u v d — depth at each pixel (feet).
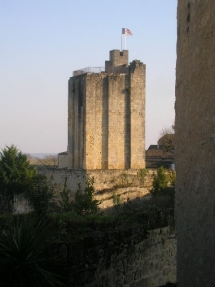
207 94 37.29
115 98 210.38
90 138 207.31
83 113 209.26
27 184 189.26
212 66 36.24
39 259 48.32
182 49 45.06
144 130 214.48
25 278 46.83
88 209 156.25
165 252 67.05
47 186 186.80
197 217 39.45
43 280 47.16
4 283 46.52
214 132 35.68
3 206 182.70
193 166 40.81
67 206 153.17
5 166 194.80
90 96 207.41
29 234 48.65
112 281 57.47
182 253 43.98
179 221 45.52
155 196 188.96
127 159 212.43
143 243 62.80
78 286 53.01
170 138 274.98
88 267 54.39
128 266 60.03
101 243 56.39
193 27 41.19
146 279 63.05
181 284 44.09
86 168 205.98
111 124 209.97
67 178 194.49
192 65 41.34
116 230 59.11
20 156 201.26
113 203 184.55
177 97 47.16
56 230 54.39
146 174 197.47
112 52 223.30
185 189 43.39
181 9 45.62
